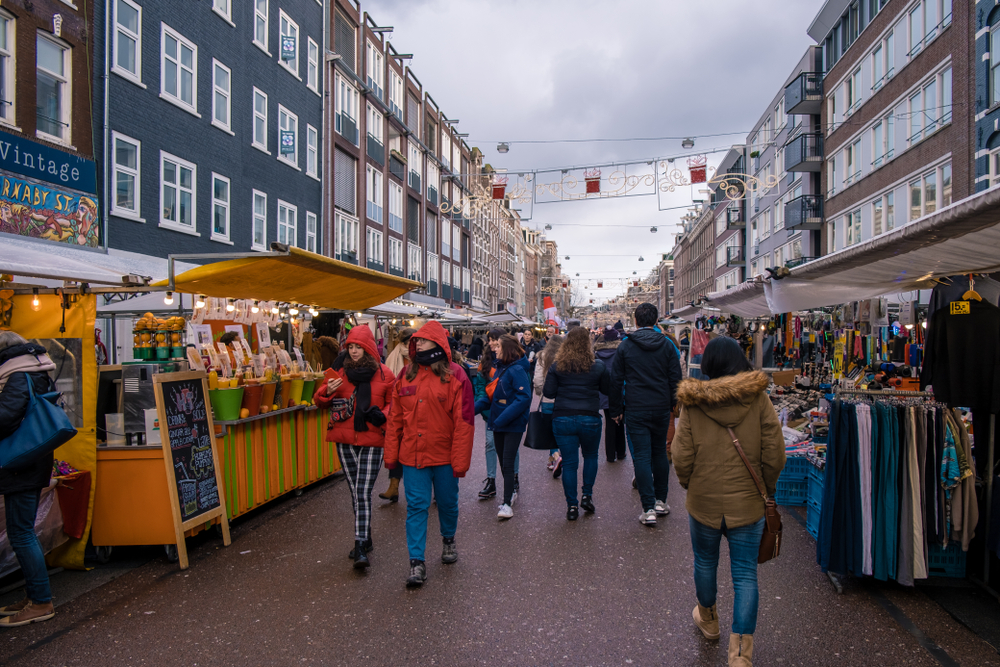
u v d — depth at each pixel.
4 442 3.68
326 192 24.14
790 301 7.70
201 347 5.82
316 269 5.91
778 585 4.38
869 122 23.83
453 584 4.38
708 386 3.21
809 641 3.54
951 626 3.75
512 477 6.11
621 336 9.63
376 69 30.75
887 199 22.59
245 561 4.89
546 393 6.06
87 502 4.77
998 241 4.06
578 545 5.20
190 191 16.03
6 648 3.50
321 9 23.47
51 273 5.13
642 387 5.80
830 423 4.43
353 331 4.93
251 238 18.73
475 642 3.54
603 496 6.87
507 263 71.12
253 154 18.91
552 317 25.33
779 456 3.20
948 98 18.81
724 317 14.31
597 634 3.64
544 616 3.87
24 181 11.16
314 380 7.23
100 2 13.17
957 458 4.20
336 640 3.57
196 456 5.12
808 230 30.05
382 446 4.89
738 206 45.56
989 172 16.75
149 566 4.80
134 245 14.06
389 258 31.56
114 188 13.44
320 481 7.71
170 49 15.39
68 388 4.89
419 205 36.78
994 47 16.62
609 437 8.83
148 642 3.56
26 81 11.49
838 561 4.30
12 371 3.76
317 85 23.23
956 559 4.52
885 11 22.42
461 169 46.06
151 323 5.37
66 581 4.52
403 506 6.53
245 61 18.50
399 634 3.64
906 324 8.53
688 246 73.06
